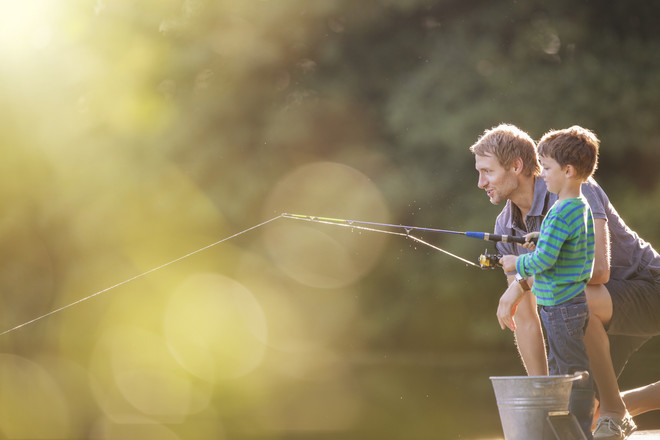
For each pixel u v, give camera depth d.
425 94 37.75
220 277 43.09
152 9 41.28
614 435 9.55
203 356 41.25
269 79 41.56
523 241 9.56
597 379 9.79
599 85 37.16
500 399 8.09
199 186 41.28
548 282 8.60
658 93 37.38
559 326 8.53
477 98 37.53
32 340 44.81
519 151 10.05
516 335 10.55
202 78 41.72
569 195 8.73
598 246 9.68
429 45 39.50
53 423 18.48
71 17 42.38
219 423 18.02
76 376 31.20
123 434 16.69
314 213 40.59
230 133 41.25
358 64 41.72
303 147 41.31
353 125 41.25
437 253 38.75
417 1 38.91
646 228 37.47
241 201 40.88
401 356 41.62
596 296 9.84
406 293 41.31
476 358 39.75
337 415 19.22
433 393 24.58
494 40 38.44
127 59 41.59
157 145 40.91
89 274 43.75
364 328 42.31
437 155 38.03
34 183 44.19
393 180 38.06
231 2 40.62
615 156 37.66
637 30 39.72
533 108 36.38
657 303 10.09
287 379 30.14
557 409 7.94
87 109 42.44
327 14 40.41
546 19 38.09
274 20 40.38
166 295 43.78
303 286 42.56
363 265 40.59
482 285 39.09
